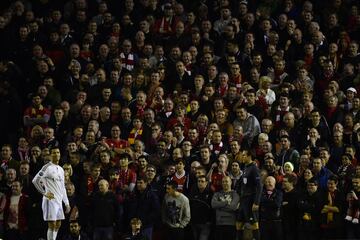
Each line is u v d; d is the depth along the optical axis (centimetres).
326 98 8856
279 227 7756
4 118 9412
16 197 8112
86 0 10481
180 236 7844
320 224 7819
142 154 8356
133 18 10306
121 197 7962
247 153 7750
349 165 8069
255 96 8925
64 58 9762
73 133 8738
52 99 9294
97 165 8131
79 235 7850
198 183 7912
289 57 9612
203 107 8912
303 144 8462
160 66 9475
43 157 8325
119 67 9506
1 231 8075
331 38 9850
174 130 8538
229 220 7806
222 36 9838
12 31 10050
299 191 7862
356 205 7725
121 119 8875
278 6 10269
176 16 10225
